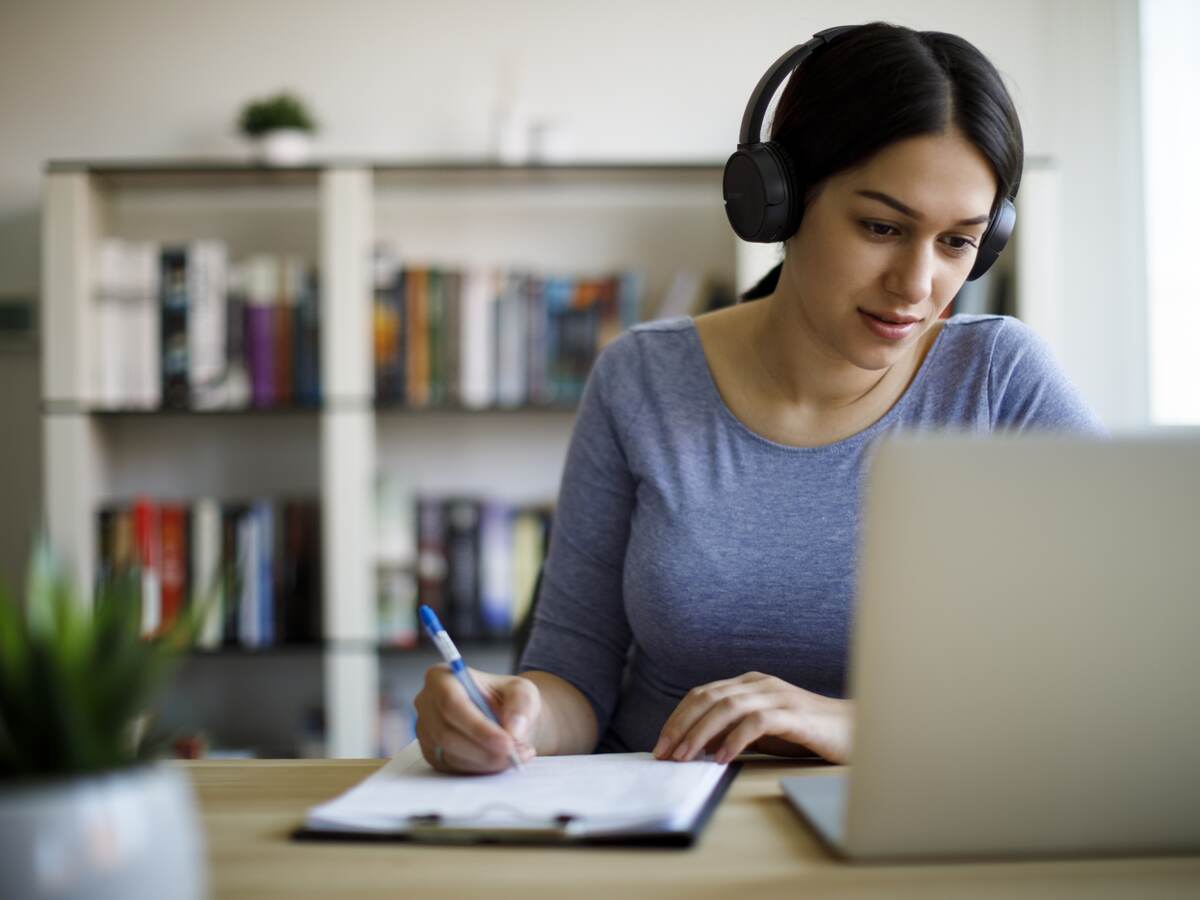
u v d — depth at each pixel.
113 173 2.67
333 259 2.61
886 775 0.73
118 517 2.62
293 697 2.87
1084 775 0.73
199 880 0.59
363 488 2.60
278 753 2.86
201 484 2.91
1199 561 0.71
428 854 0.77
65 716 0.56
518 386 2.65
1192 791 0.73
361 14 2.89
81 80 2.91
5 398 2.87
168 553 2.62
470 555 2.65
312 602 2.67
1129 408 2.77
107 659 0.59
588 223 2.90
